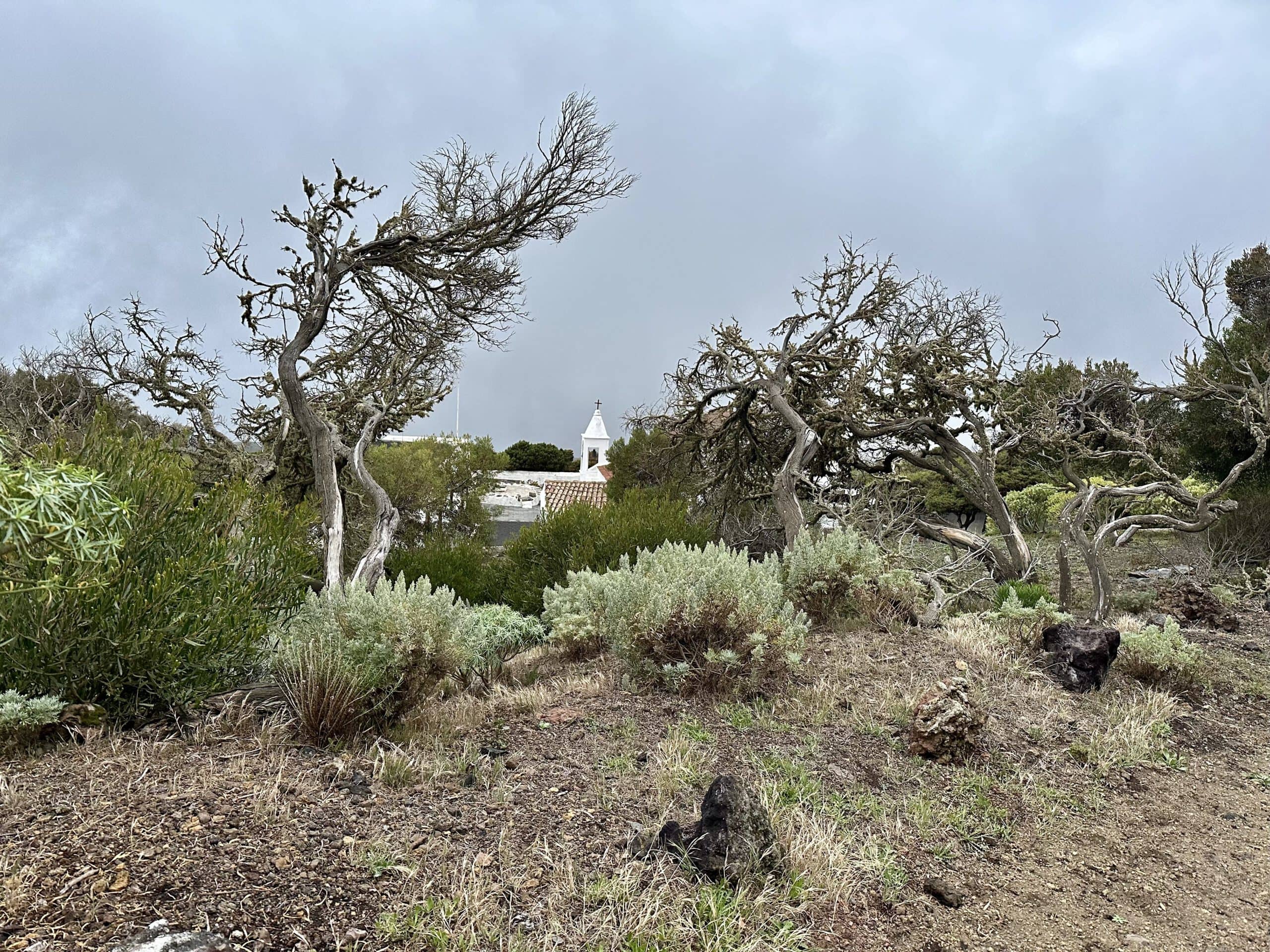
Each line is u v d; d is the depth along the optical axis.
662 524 12.17
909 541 13.12
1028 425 14.74
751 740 5.23
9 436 3.92
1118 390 15.45
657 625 6.08
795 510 12.87
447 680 6.20
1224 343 17.27
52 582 2.88
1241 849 4.68
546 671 7.32
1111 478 19.91
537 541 12.50
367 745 4.68
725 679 6.02
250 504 6.15
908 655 7.26
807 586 8.78
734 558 7.68
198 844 3.22
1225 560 13.89
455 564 13.33
